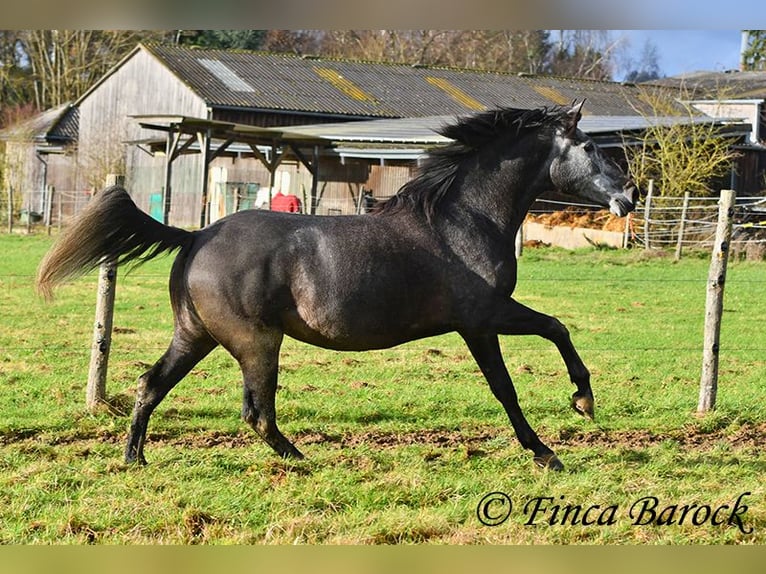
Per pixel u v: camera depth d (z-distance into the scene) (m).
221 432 10.58
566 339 9.12
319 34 84.94
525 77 64.81
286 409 11.58
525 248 32.84
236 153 43.59
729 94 55.22
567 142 9.32
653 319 19.84
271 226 8.80
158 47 53.22
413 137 38.34
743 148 41.50
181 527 7.49
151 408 9.09
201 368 14.42
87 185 52.12
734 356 16.20
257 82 52.50
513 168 9.30
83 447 9.79
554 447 10.23
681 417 11.79
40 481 8.42
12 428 10.55
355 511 7.79
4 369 13.98
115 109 53.94
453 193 9.23
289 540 7.23
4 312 19.41
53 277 8.76
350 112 51.41
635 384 13.74
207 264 8.70
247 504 7.96
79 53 71.19
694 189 36.44
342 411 11.62
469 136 9.27
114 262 9.16
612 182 9.28
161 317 19.30
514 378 14.07
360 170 42.12
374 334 8.86
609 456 9.78
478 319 9.02
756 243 30.73
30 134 50.00
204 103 47.91
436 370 14.73
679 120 38.28
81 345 16.22
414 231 8.96
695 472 9.17
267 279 8.66
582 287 24.27
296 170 44.66
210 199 45.91
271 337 8.76
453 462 9.33
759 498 8.32
